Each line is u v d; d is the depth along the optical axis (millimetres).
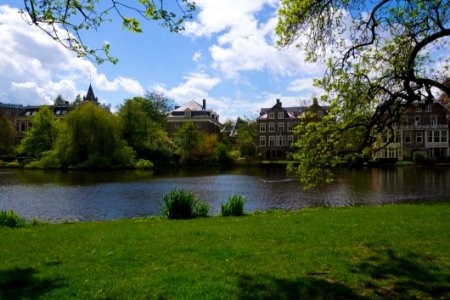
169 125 84875
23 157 64812
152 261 7238
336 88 9891
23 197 25031
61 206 21641
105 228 11555
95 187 30844
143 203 22703
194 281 5973
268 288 5621
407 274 6238
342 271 6406
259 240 8984
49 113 62031
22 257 7707
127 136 62656
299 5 8930
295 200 23641
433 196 24531
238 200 15336
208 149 66688
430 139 65688
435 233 9523
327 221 11766
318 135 10305
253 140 81375
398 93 9188
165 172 49375
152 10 6719
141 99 82750
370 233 9609
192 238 9391
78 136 52625
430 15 8719
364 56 9805
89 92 110500
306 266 6723
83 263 7164
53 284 5961
